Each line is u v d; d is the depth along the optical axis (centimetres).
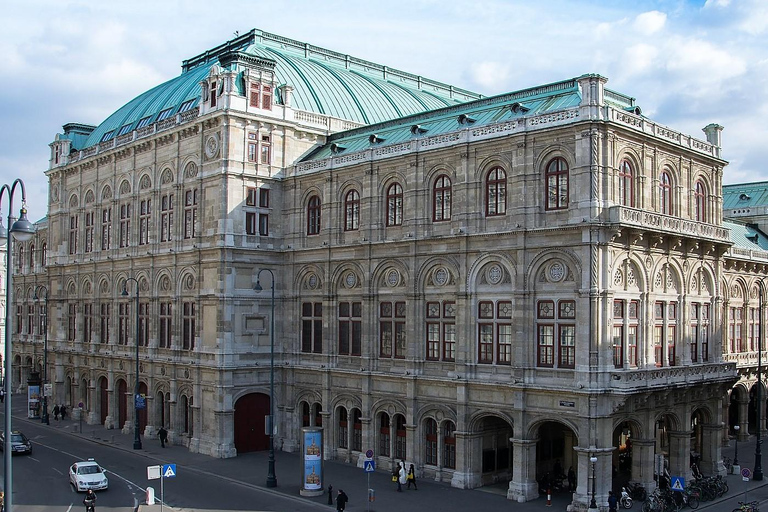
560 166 4381
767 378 6681
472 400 4688
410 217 5112
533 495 4384
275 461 5519
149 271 6606
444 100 8575
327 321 5672
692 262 4900
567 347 4284
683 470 4675
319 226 5850
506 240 4550
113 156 7169
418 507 4197
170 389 6244
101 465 5384
